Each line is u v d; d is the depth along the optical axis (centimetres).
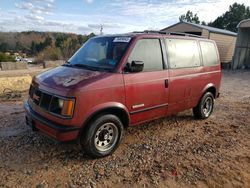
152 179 338
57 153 397
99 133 379
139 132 504
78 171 350
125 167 366
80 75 377
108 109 378
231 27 4722
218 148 443
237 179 346
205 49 571
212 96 613
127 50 401
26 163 365
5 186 310
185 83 503
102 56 425
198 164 383
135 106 410
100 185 321
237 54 2103
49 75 405
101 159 386
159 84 443
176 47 488
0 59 2553
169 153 416
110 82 370
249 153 429
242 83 1303
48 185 316
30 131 479
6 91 875
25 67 2078
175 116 623
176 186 325
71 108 339
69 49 3800
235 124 584
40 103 377
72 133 347
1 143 424
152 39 443
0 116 571
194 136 496
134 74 402
